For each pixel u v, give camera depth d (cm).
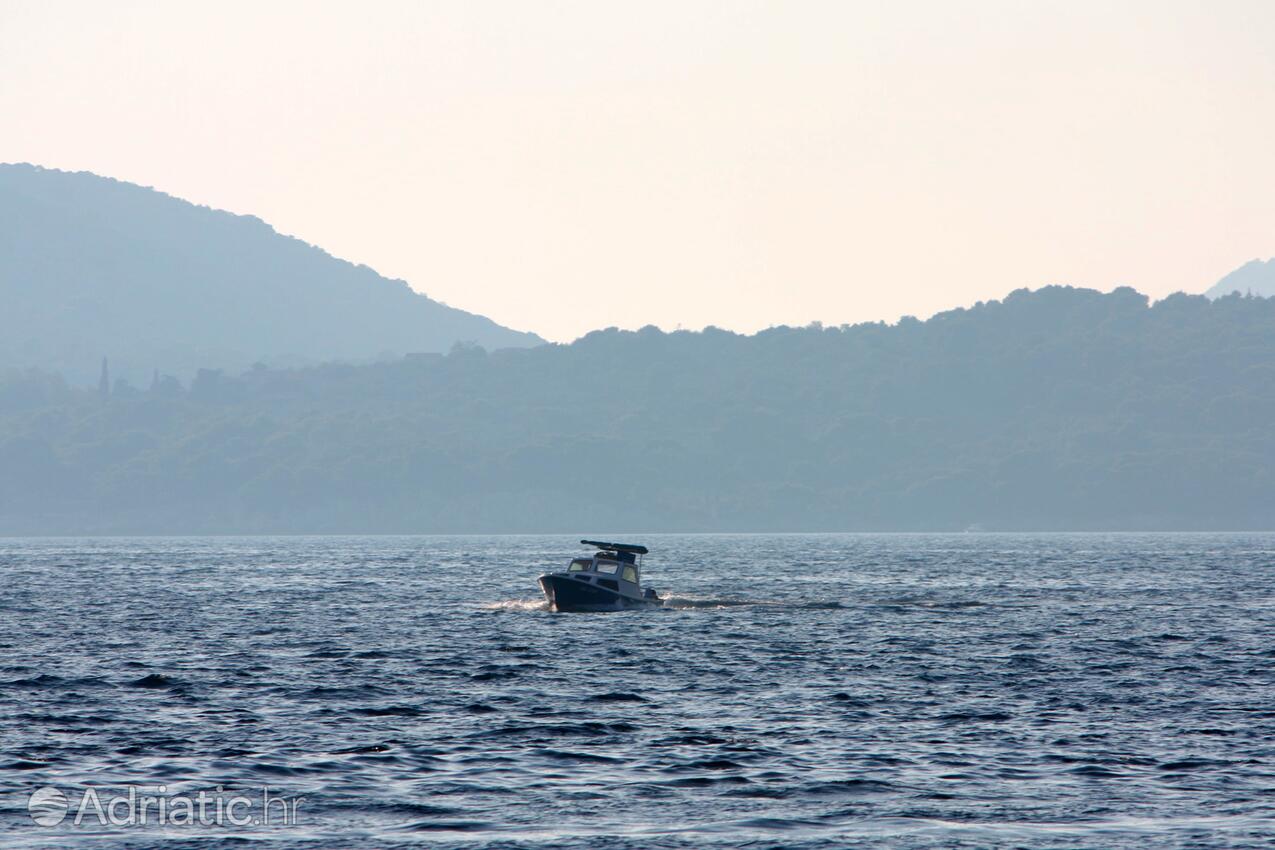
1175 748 14862
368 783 13225
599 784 13200
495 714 16850
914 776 13525
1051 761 14200
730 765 13975
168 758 14262
